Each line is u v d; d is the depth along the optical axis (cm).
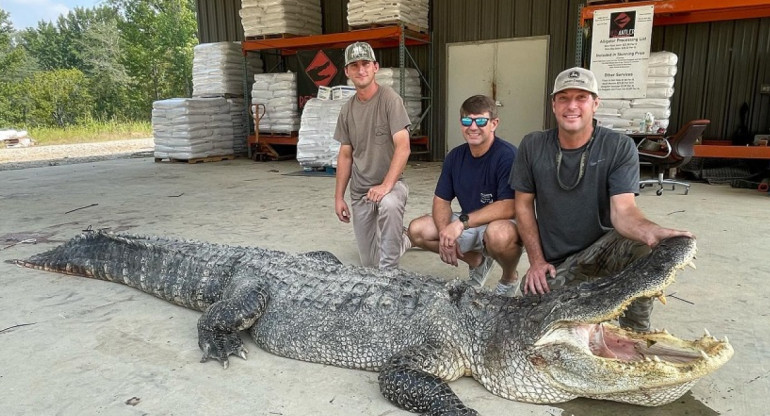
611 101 895
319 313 288
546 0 1145
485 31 1224
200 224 614
